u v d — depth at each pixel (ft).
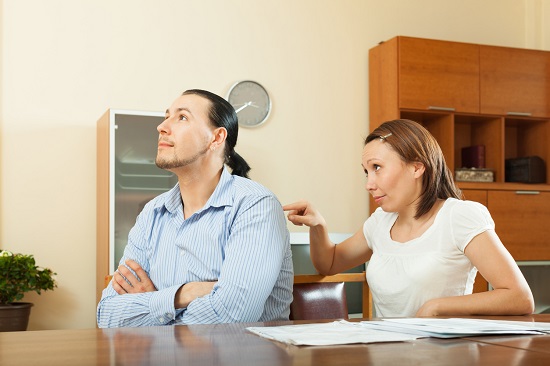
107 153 13.10
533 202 16.65
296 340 3.74
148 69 15.07
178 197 6.91
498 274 5.85
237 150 15.65
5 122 13.99
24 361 3.22
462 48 16.29
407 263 6.40
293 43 16.34
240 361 3.18
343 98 16.74
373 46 17.06
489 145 17.13
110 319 6.24
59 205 14.28
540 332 4.16
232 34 15.80
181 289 6.21
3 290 12.58
